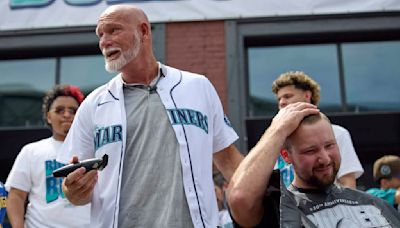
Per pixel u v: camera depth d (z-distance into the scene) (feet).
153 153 7.03
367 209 6.50
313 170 6.31
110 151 7.13
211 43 17.46
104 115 7.48
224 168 8.12
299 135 6.29
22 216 10.24
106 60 7.49
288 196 6.20
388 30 17.38
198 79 7.97
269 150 6.01
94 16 18.10
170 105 7.37
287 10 17.57
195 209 6.74
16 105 18.90
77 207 10.05
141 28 7.69
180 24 17.71
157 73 7.82
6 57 19.06
